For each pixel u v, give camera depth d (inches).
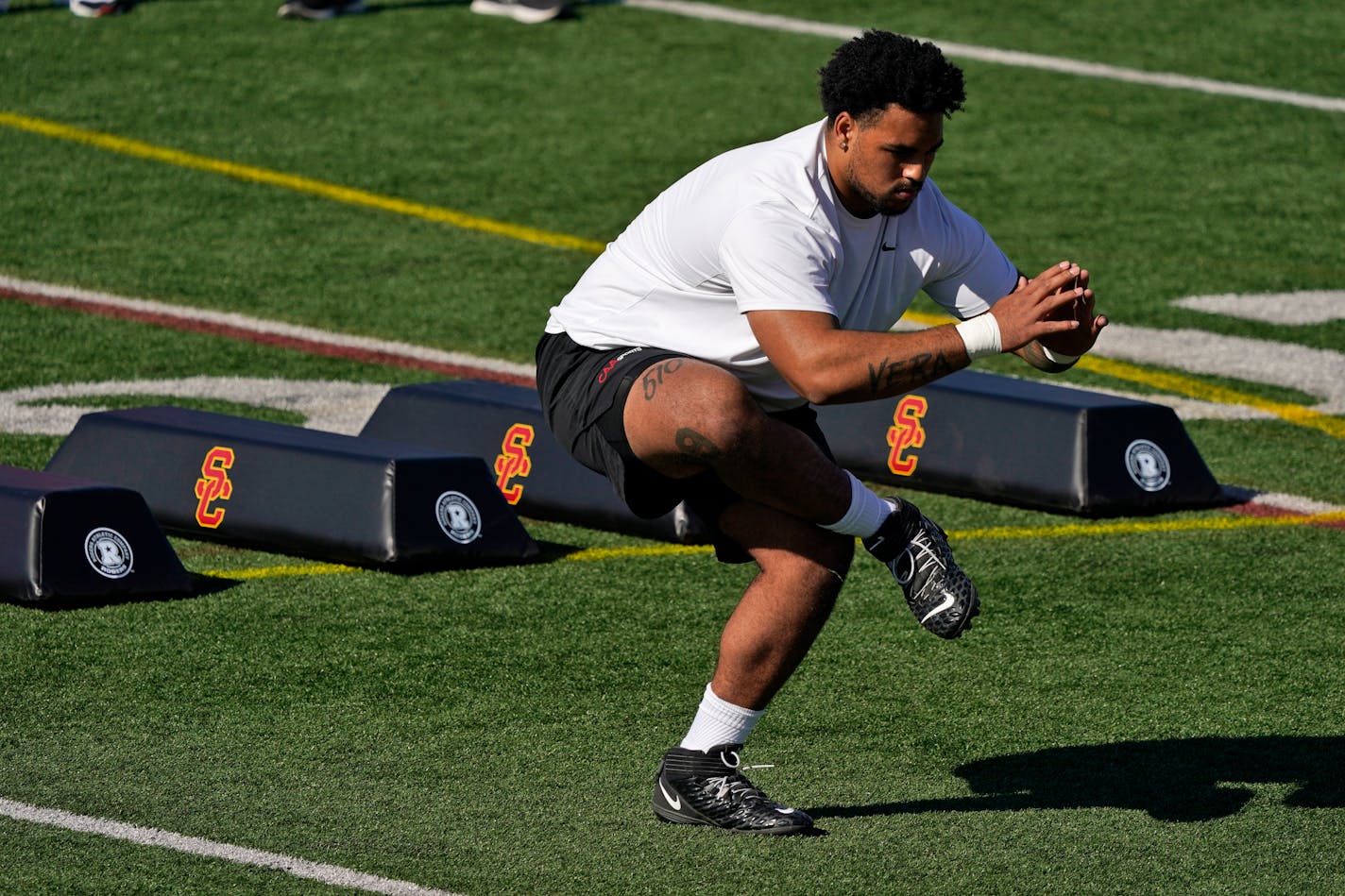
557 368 591.5
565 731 666.2
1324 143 1795.0
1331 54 2084.2
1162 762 647.1
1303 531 925.8
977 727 678.5
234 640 748.0
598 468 578.2
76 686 694.5
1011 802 610.5
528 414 932.0
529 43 2022.6
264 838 570.6
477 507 851.4
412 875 547.2
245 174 1614.2
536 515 922.1
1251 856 570.6
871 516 559.8
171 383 1122.7
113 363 1157.1
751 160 557.6
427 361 1197.7
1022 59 2020.2
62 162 1615.4
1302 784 628.7
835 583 564.7
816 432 609.6
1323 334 1300.4
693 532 889.5
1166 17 2199.8
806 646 569.0
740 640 566.6
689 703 694.5
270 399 1099.3
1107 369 1218.6
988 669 737.6
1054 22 2171.5
